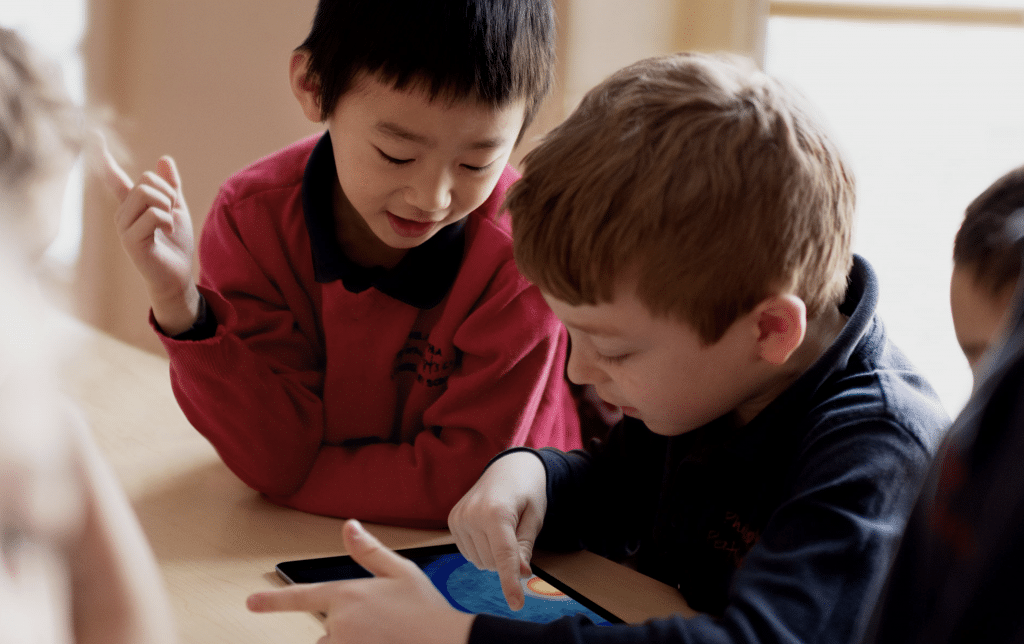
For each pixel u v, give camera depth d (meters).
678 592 0.82
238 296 1.06
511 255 1.04
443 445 1.01
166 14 2.21
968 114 1.96
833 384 0.75
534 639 0.60
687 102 0.67
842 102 1.98
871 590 0.62
